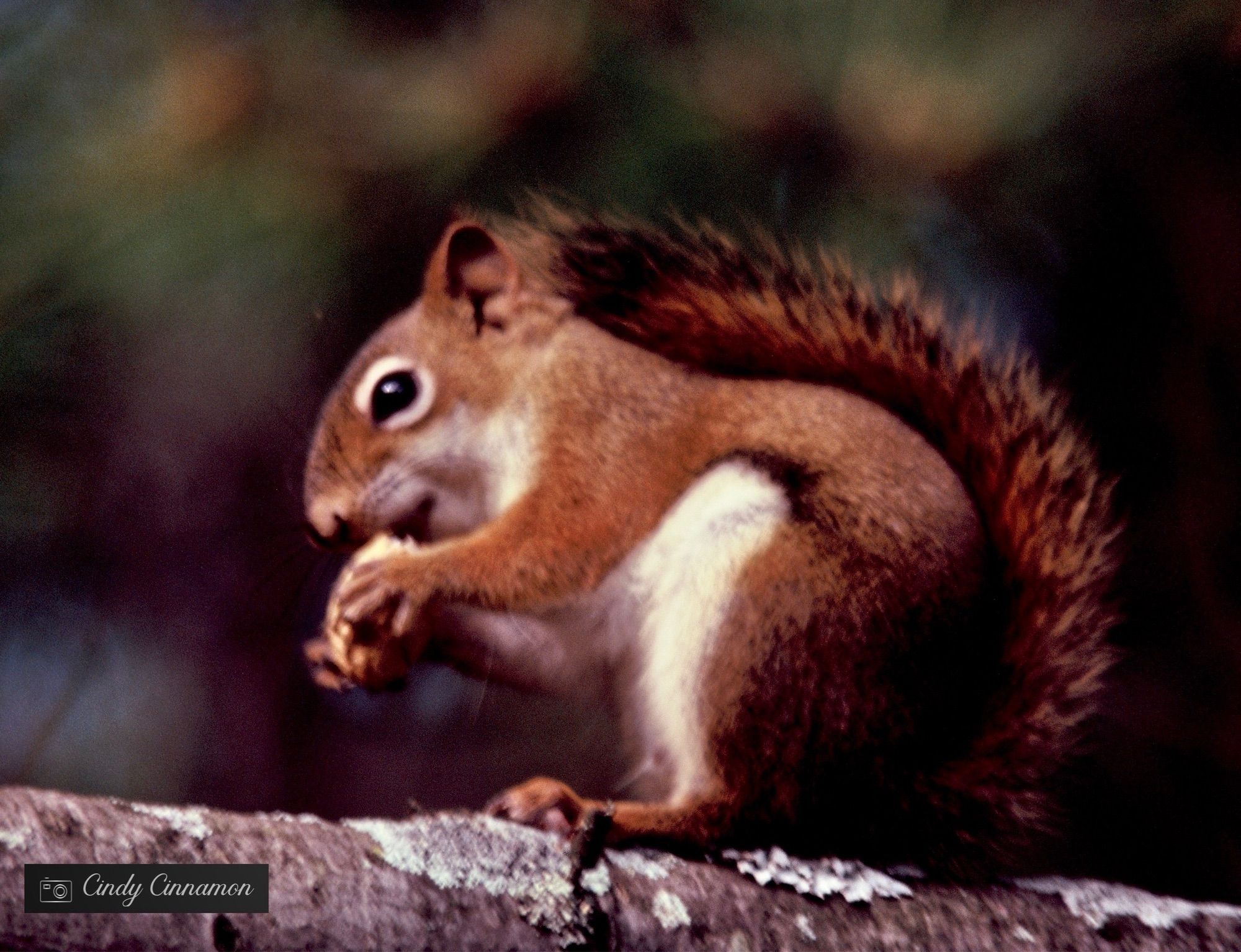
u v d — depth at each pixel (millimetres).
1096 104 3484
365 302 3504
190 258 3479
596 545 3420
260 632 3561
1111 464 3523
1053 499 3406
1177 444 3523
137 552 3547
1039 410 3418
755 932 3354
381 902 3332
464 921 3336
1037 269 3508
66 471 3527
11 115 3477
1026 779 3389
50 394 3508
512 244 3459
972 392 3418
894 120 3471
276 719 3566
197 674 3562
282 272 3486
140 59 3480
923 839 3385
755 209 3479
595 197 3479
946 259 3496
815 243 3477
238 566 3551
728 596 3396
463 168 3482
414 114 3480
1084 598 3400
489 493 3441
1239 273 3512
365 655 3412
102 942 3314
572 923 3342
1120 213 3510
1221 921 3371
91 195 3475
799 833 3385
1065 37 3469
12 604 3549
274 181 3479
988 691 3395
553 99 3480
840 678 3389
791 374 3428
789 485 3402
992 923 3363
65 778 3549
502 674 3432
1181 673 3510
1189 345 3521
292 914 3326
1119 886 3377
